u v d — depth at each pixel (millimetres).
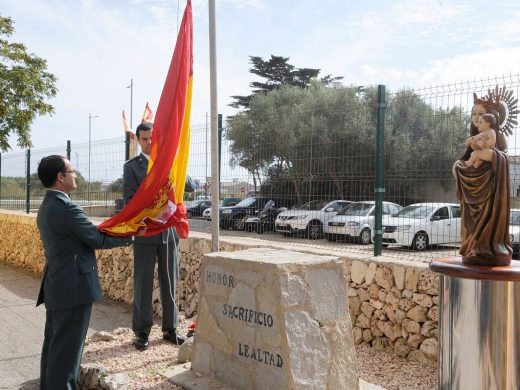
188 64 5023
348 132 6441
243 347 3686
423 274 5188
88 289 4039
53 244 3994
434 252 5918
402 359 5266
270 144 7336
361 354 5426
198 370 4129
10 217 13211
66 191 4168
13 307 8211
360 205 6434
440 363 3434
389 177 5977
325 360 3488
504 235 3301
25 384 4953
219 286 3951
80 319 4031
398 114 5930
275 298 3422
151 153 4918
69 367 3977
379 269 5582
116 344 5371
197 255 7602
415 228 5859
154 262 5246
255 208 7480
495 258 3279
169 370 4234
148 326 5211
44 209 4039
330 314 3574
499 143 3340
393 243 5996
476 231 3307
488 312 3162
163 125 4828
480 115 3357
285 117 7434
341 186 6469
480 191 3287
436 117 5602
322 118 6734
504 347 3143
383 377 4777
